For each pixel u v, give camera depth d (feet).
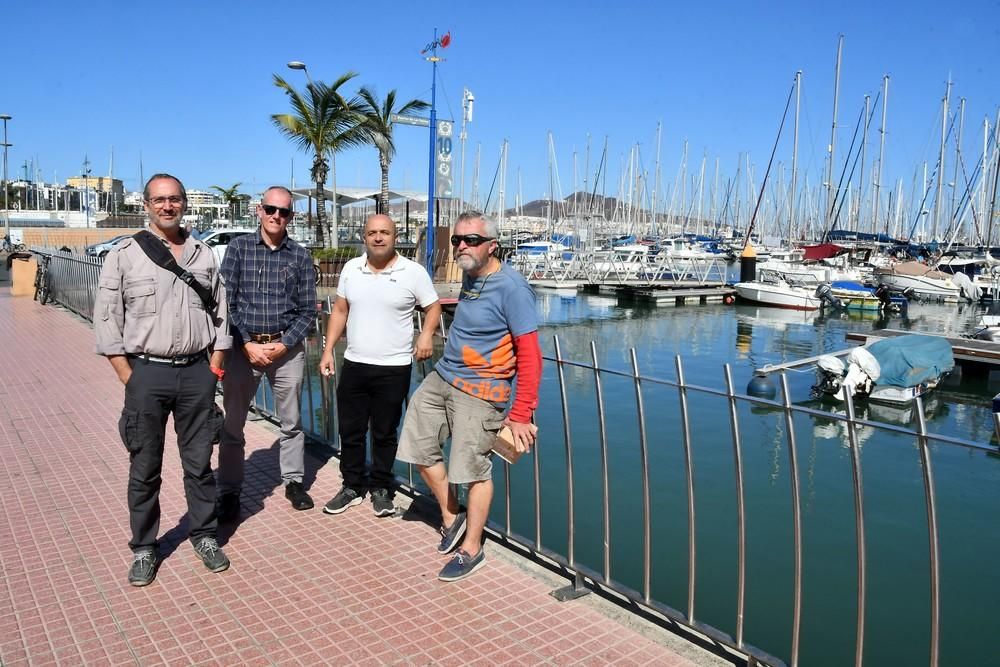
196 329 12.45
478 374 12.44
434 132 71.10
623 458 31.42
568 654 10.43
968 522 24.03
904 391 42.75
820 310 105.29
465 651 10.48
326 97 88.22
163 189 12.03
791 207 197.36
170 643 10.65
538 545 13.51
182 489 16.96
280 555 13.64
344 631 11.01
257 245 15.07
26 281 64.08
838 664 15.98
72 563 13.20
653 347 71.15
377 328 15.14
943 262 135.13
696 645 10.73
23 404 25.23
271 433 21.79
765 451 32.09
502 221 199.21
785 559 21.35
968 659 16.21
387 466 15.64
